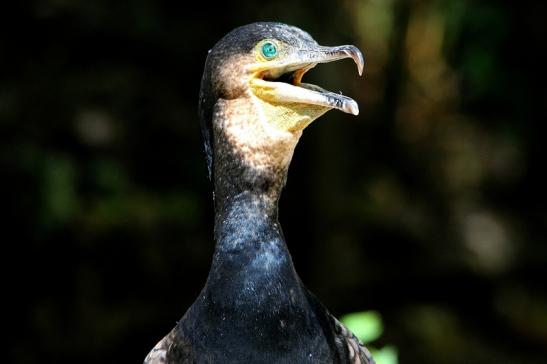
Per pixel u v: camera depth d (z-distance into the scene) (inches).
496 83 666.2
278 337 209.9
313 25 585.0
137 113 569.3
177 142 574.2
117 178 539.2
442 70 780.6
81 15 561.9
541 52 658.8
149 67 586.2
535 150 698.8
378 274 613.0
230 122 219.5
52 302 502.9
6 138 522.6
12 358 489.7
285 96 217.6
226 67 219.9
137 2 573.6
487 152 735.7
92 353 494.0
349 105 216.5
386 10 781.9
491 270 625.0
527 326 589.3
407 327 585.0
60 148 535.5
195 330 214.2
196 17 593.6
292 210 599.5
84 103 554.9
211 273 216.8
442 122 775.1
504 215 688.4
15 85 543.8
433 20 787.4
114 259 517.0
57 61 559.2
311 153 599.2
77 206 519.5
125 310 508.4
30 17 553.9
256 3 585.3
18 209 505.0
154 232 528.1
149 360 222.5
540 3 650.8
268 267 213.5
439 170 737.6
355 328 292.4
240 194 218.7
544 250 649.0
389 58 781.9
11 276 499.8
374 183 718.5
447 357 564.1
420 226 655.1
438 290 615.2
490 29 655.1
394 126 773.3
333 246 608.4
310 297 222.2
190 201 554.3
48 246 507.2
